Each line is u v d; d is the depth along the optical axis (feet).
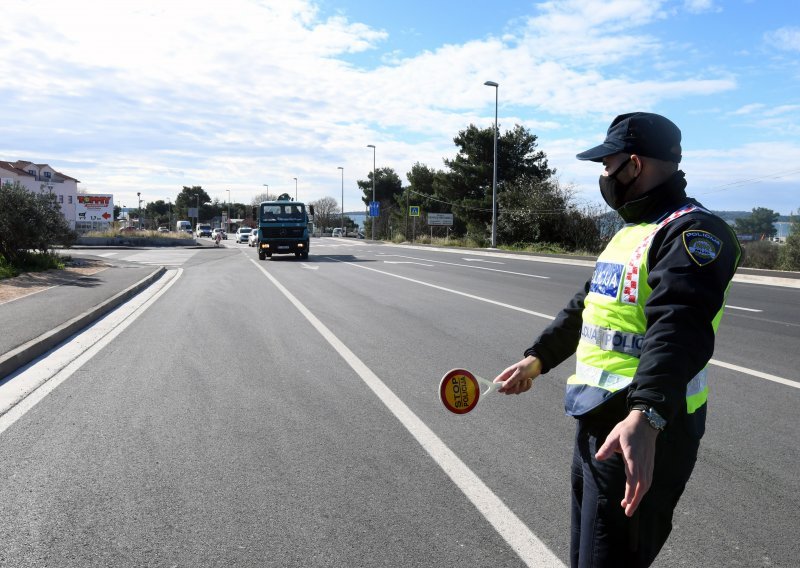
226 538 10.96
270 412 18.22
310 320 34.86
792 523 11.49
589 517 6.54
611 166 6.82
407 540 10.87
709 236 5.87
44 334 27.94
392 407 18.71
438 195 206.49
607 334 6.57
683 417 6.21
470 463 14.38
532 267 76.48
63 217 70.49
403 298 44.70
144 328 32.53
